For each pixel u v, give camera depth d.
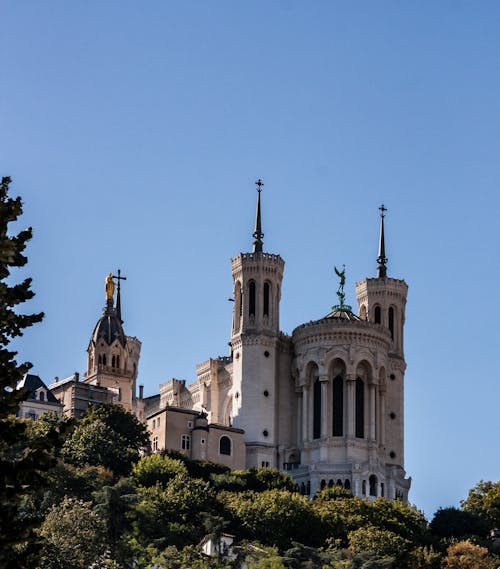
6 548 107.12
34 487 110.06
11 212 110.81
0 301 112.75
